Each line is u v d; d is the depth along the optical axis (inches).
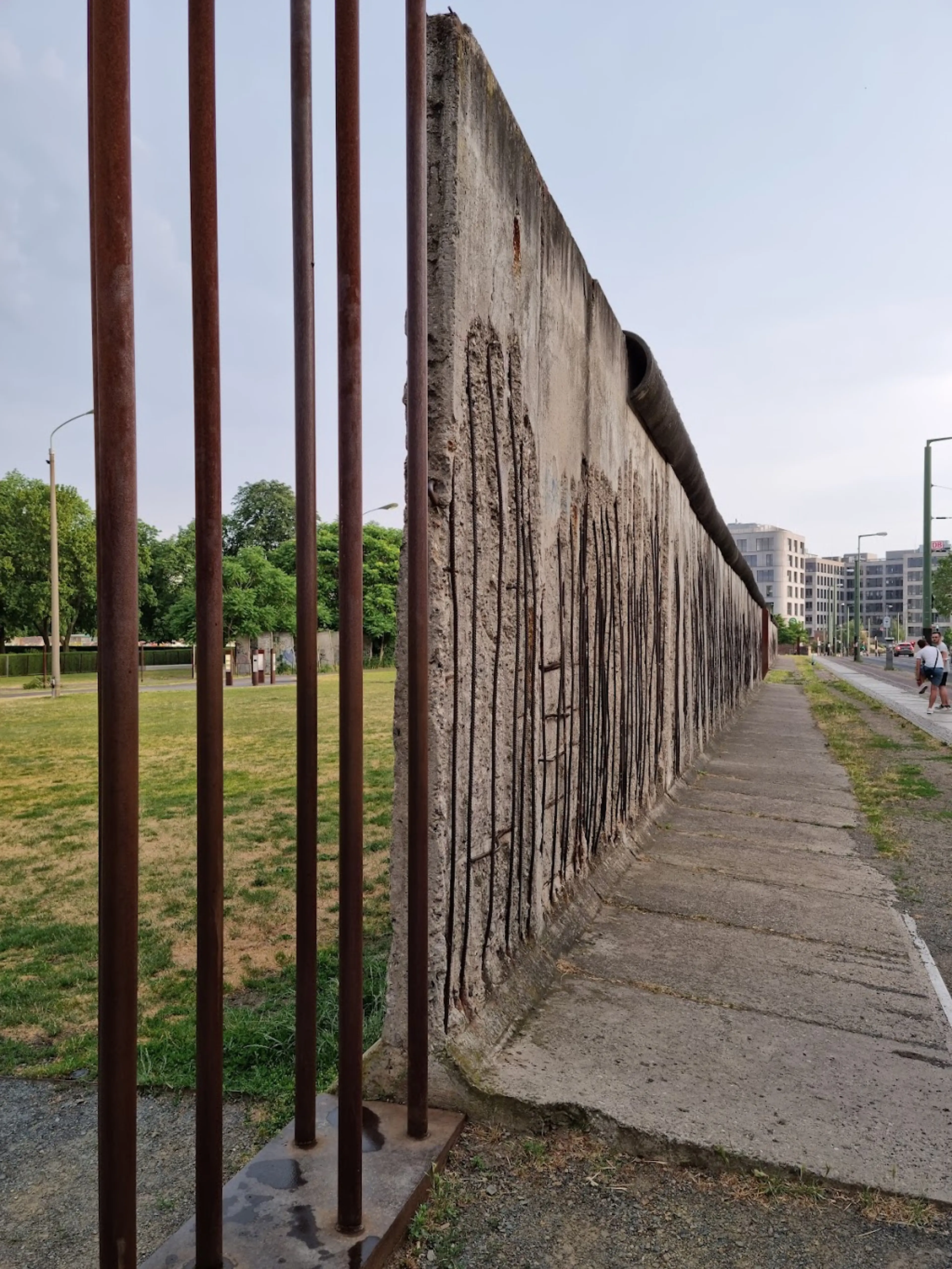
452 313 95.0
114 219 52.6
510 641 115.6
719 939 139.8
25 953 145.0
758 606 903.1
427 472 83.8
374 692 825.5
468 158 98.5
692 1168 81.7
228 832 232.1
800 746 394.0
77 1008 123.1
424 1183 76.7
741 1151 81.1
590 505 160.1
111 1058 53.2
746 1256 70.3
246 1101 95.2
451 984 96.3
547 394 131.8
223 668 63.8
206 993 62.5
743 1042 103.8
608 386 174.6
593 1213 75.7
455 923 97.9
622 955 131.7
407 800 89.7
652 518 229.3
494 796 110.0
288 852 209.8
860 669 1487.5
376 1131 84.4
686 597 302.8
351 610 71.8
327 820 244.5
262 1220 70.9
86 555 1636.3
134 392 53.7
